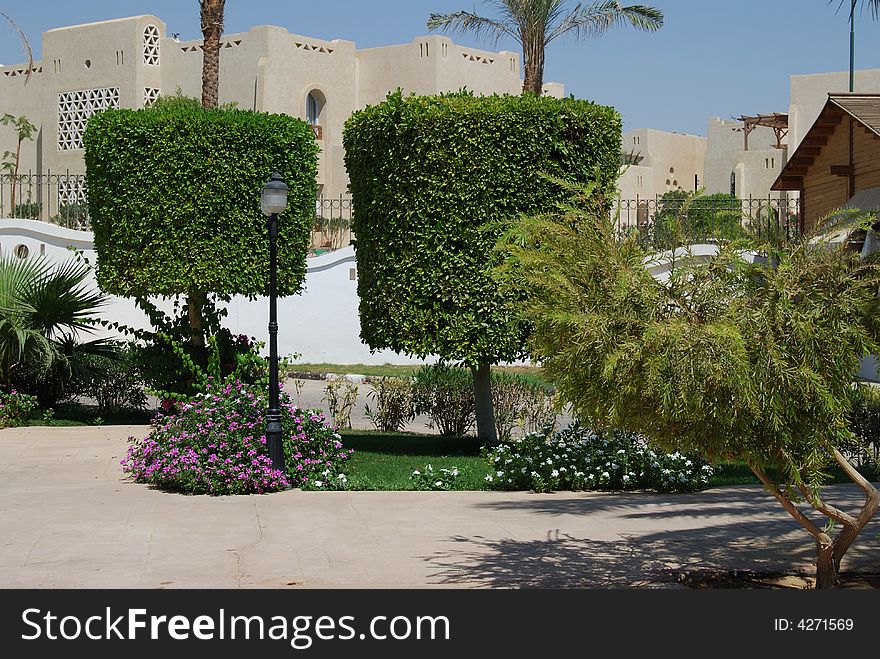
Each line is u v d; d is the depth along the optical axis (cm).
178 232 1334
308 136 1440
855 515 832
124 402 1588
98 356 1532
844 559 695
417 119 1099
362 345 2166
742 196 4169
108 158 1345
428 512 855
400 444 1282
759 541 749
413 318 1121
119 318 2055
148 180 1327
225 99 3684
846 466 601
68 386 1533
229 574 643
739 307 527
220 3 2030
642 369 516
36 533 760
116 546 720
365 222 1167
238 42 3662
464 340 1109
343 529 784
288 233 1406
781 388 516
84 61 3691
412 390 1419
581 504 899
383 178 1133
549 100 1118
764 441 545
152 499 906
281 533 768
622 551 716
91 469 1077
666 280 552
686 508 880
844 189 2075
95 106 3672
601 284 543
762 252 570
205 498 914
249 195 1365
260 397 1045
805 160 2223
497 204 1096
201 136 1338
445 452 1212
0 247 2077
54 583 619
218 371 1273
